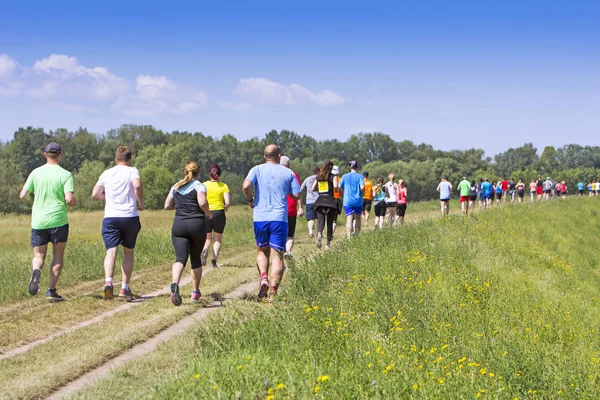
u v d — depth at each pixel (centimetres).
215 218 1228
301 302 770
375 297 870
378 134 19450
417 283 1016
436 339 721
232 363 536
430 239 1571
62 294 982
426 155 19388
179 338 679
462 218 2352
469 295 1028
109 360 624
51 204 902
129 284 1019
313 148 19050
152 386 507
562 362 741
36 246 902
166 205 889
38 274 885
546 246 2498
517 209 3375
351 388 500
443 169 14750
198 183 871
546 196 5116
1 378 555
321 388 488
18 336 709
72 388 545
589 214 3997
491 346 732
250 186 847
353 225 1560
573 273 2078
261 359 559
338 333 648
